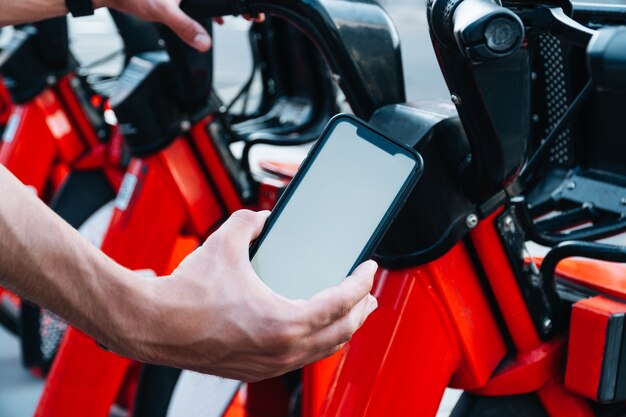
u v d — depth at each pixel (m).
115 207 1.87
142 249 1.84
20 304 2.86
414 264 1.00
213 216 1.85
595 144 1.27
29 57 2.50
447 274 1.03
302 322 0.69
